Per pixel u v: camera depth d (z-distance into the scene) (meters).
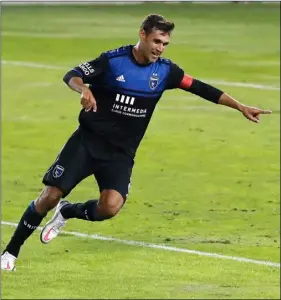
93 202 34.47
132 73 32.72
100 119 33.25
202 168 69.31
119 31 137.50
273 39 127.69
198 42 125.19
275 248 51.53
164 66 33.16
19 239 33.88
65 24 144.62
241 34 132.25
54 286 44.62
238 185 64.88
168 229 54.97
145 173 67.75
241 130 80.56
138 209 58.72
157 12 156.62
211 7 159.88
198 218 57.31
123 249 50.97
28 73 105.88
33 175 67.62
